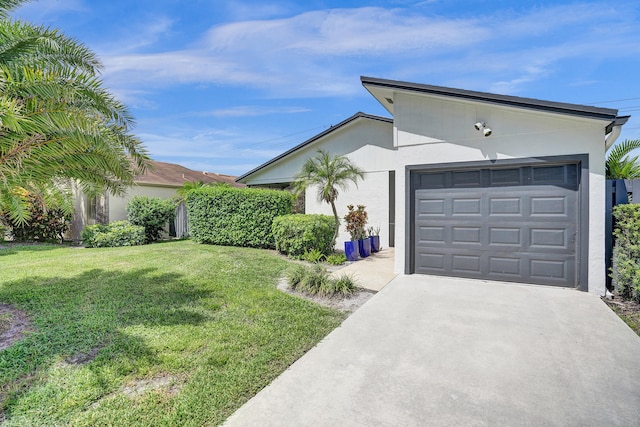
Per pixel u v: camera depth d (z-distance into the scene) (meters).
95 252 10.15
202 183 16.27
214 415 2.60
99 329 4.13
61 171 4.58
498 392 2.93
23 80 3.67
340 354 3.67
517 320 4.65
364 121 12.75
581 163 6.05
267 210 10.88
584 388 2.97
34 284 6.11
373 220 12.59
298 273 6.47
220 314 4.77
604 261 5.90
